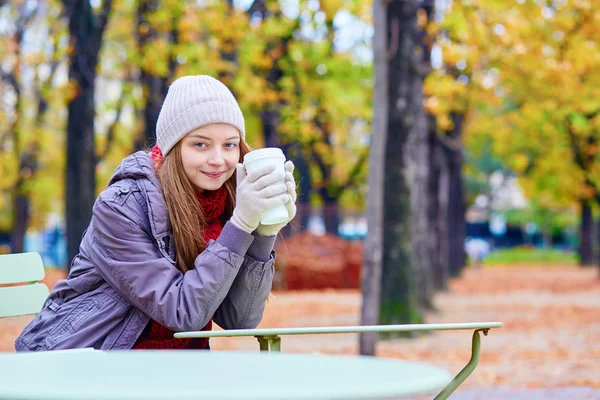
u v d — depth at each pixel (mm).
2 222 47312
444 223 26234
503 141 31156
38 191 33906
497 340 13836
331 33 20859
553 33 16719
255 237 3426
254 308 3510
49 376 1893
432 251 25188
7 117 24906
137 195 3420
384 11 9977
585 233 45094
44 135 27422
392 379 1783
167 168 3492
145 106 16734
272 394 1475
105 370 1953
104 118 26531
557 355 11836
